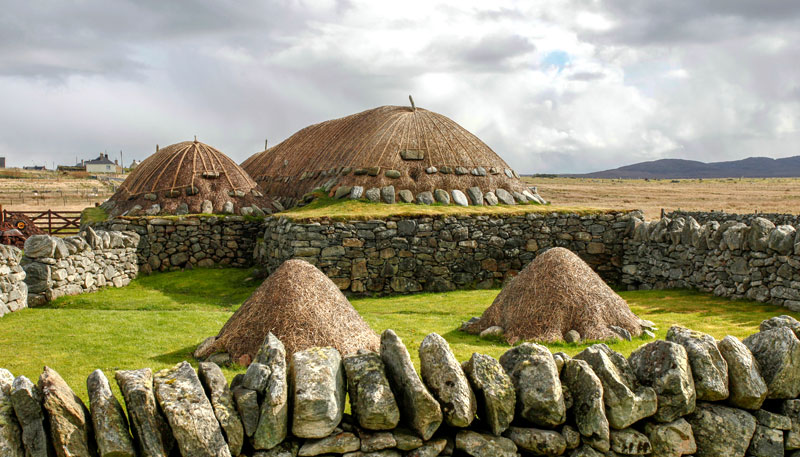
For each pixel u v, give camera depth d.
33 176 113.06
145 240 18.78
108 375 6.96
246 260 20.08
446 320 11.34
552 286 9.27
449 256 17.08
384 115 23.41
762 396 5.39
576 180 134.75
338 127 26.05
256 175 29.31
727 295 12.86
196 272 18.75
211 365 4.82
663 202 65.81
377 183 19.59
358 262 16.36
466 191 19.92
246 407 4.56
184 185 20.89
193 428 4.28
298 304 7.61
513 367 5.25
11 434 4.08
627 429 5.16
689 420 5.40
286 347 7.27
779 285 11.55
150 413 4.26
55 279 13.15
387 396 4.79
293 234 15.98
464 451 4.95
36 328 9.66
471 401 4.91
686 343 5.51
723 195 75.88
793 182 111.81
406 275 16.72
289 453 4.64
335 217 16.28
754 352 5.71
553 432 4.99
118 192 22.75
